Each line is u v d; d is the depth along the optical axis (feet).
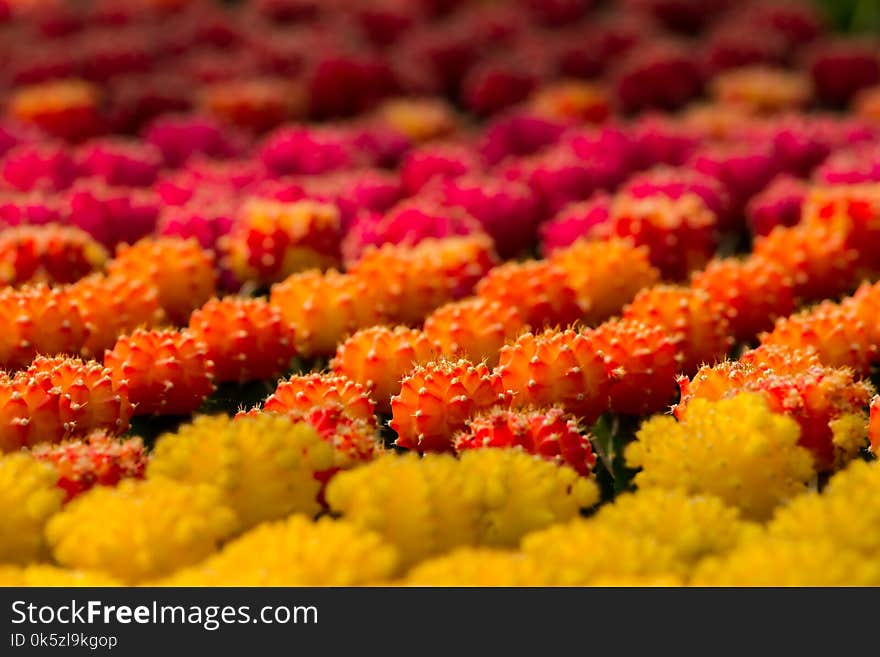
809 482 8.23
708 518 6.83
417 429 8.45
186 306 11.64
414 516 6.73
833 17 29.84
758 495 7.58
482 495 6.95
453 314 10.02
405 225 13.03
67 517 6.66
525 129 18.17
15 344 9.89
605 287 11.66
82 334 10.21
